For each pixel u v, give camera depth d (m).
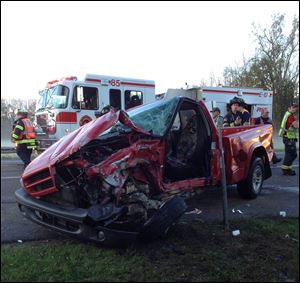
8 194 7.60
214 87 18.05
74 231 4.24
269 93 20.78
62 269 3.86
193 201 7.23
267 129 8.07
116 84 14.47
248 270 4.03
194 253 4.39
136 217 4.33
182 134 6.23
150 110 5.62
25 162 11.02
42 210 4.43
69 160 4.43
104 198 4.33
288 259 4.36
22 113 11.10
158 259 4.20
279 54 29.23
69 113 13.27
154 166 4.95
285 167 10.88
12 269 3.84
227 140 6.52
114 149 4.80
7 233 5.08
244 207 6.82
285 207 6.84
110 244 4.17
